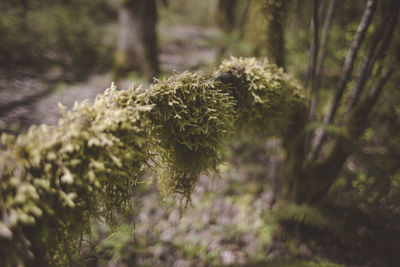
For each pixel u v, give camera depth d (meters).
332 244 2.49
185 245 2.54
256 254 2.47
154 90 1.02
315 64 2.01
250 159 3.75
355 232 2.54
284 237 2.56
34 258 0.71
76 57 6.19
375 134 2.79
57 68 5.65
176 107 1.06
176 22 13.57
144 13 5.21
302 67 2.62
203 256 2.44
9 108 3.96
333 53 2.54
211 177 3.43
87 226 0.84
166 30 10.88
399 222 2.69
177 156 1.11
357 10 2.32
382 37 1.79
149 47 5.45
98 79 5.56
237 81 1.38
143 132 0.94
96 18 8.68
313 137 2.46
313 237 2.54
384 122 2.73
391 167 2.64
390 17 1.71
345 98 2.27
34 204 0.68
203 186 3.31
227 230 2.72
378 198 2.75
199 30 13.68
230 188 3.27
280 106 1.63
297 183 2.45
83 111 0.84
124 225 2.62
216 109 1.11
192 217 2.84
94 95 4.83
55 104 4.35
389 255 2.41
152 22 5.36
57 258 0.88
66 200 0.72
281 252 2.47
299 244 2.49
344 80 1.96
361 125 2.07
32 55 5.72
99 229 2.50
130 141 0.86
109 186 0.93
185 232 2.68
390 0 1.68
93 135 0.79
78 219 0.82
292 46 2.56
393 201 2.76
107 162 0.81
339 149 2.20
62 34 6.09
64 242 0.82
